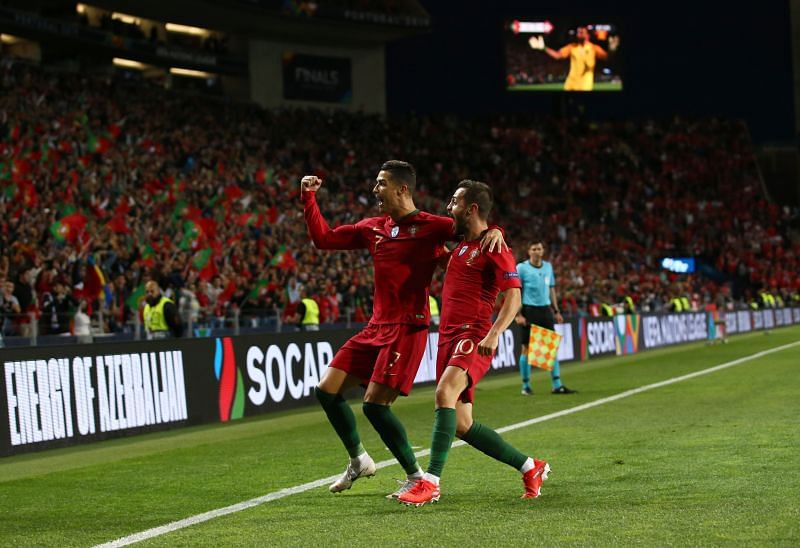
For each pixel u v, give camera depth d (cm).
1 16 5909
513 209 8400
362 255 5316
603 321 4750
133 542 995
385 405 1173
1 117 4838
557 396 2677
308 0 7956
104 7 7138
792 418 1916
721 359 4109
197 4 7288
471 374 1154
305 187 1227
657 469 1359
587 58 9950
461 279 1173
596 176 9744
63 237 3631
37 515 1180
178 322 2803
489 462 1485
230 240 4656
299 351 2631
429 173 8300
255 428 2194
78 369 1927
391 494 1206
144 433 2083
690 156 10500
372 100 8850
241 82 8188
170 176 5069
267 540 980
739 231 9938
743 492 1153
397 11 8800
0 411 1748
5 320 2678
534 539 939
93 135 4938
